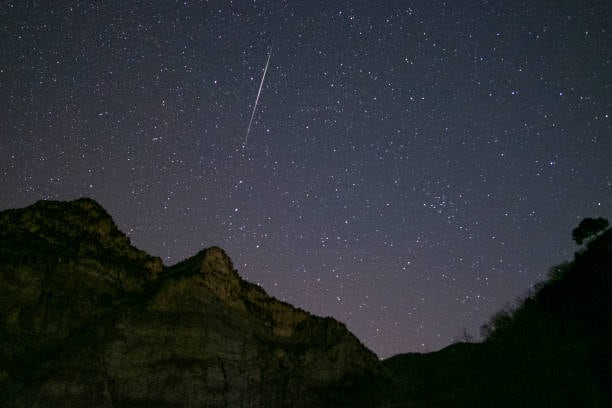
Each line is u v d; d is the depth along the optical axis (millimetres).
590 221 63438
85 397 50469
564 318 49188
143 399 54156
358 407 69438
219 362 62969
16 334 55594
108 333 59062
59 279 63125
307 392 69125
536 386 46375
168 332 62344
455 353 72000
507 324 61531
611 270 49906
